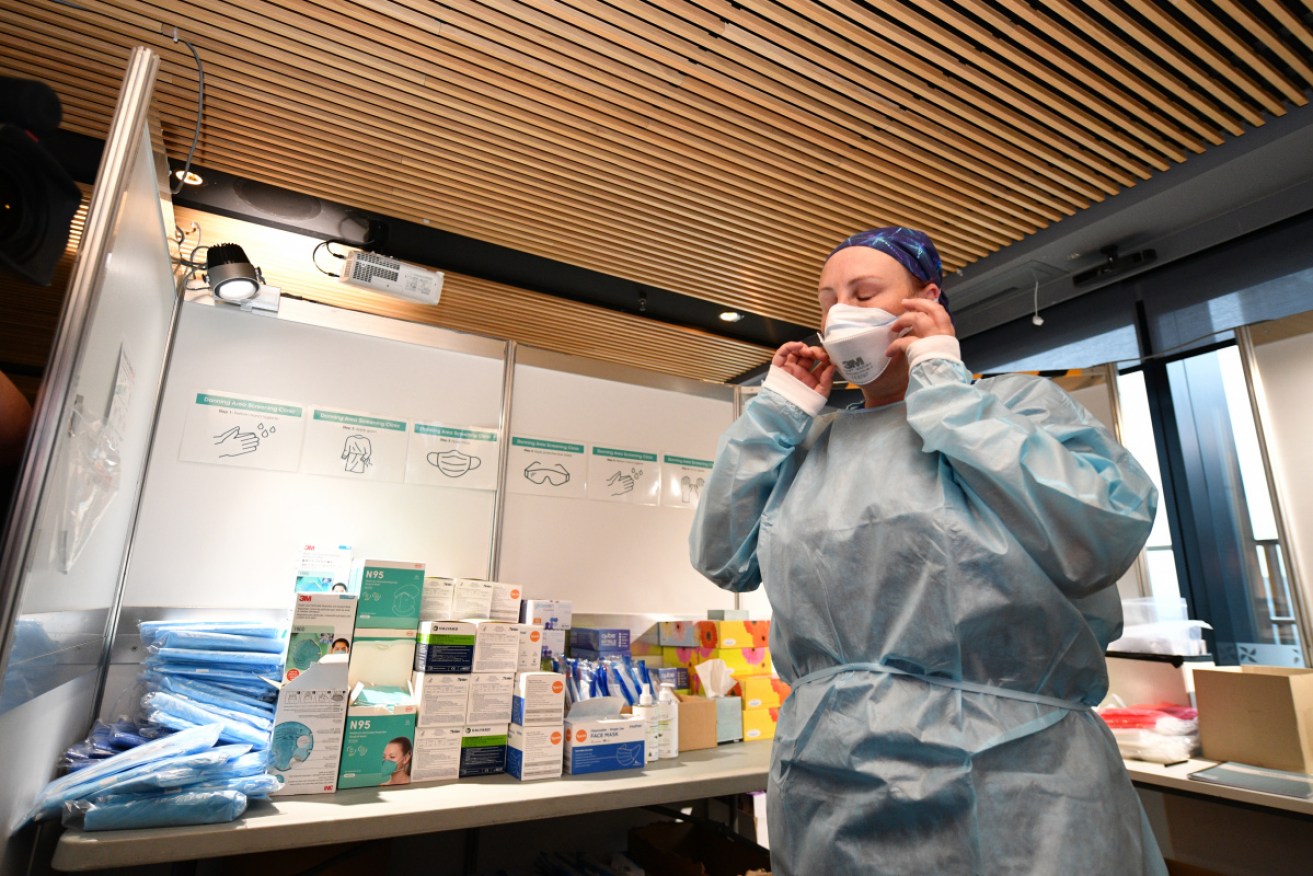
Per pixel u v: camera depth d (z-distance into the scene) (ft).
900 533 3.17
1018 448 2.94
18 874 3.35
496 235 9.41
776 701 6.71
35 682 3.02
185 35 6.20
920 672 3.11
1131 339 9.95
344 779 4.46
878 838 3.01
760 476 3.95
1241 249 8.79
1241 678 5.91
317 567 5.71
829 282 3.92
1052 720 2.97
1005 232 9.20
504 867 6.53
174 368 5.71
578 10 5.97
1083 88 6.80
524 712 4.91
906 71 6.62
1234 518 8.71
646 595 7.44
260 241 9.65
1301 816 4.85
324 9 5.94
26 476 2.63
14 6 5.88
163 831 3.51
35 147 2.33
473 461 6.78
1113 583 3.23
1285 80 6.70
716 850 6.32
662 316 12.03
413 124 7.32
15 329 10.63
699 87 6.73
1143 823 3.10
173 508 5.50
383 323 6.62
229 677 4.79
